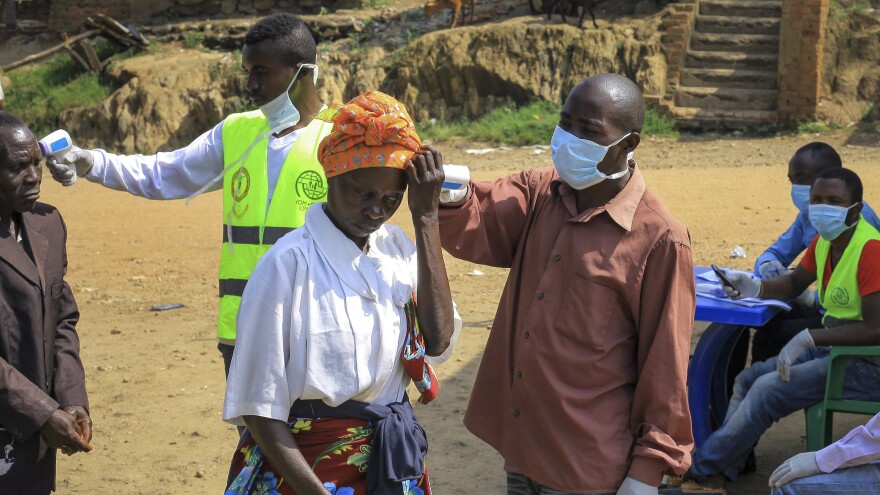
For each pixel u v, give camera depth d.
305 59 3.95
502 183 3.58
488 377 3.55
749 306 4.48
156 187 4.23
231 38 21.05
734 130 16.72
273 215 3.99
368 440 2.84
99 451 5.48
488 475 5.11
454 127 17.78
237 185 4.07
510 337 3.48
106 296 8.81
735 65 17.23
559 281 3.32
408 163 2.75
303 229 2.84
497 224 3.53
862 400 4.41
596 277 3.24
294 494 2.83
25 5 24.27
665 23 17.39
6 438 3.37
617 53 17.59
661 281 3.21
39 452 3.44
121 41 21.11
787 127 16.56
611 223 3.28
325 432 2.80
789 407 4.56
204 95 19.05
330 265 2.78
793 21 16.31
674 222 3.25
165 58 20.58
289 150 4.02
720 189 12.48
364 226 2.79
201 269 9.76
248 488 2.85
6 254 3.35
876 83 16.69
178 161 4.24
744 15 17.73
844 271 4.48
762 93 16.80
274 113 3.98
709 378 4.71
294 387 2.77
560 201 3.44
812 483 3.78
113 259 10.25
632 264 3.23
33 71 21.47
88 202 13.49
